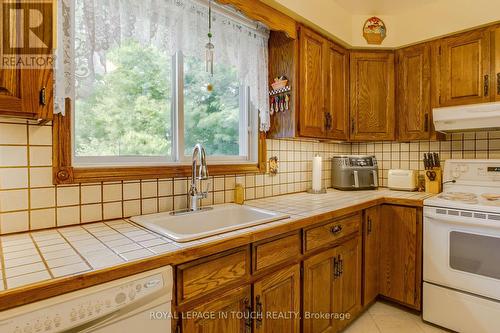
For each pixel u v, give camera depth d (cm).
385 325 189
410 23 220
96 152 130
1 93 79
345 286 174
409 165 254
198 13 148
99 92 130
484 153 217
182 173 152
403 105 228
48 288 66
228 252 107
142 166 138
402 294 201
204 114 173
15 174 105
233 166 179
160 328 83
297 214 145
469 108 187
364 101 230
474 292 168
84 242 97
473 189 206
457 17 199
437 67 210
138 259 81
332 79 212
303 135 189
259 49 185
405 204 198
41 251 88
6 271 72
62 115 111
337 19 211
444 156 235
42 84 87
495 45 185
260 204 175
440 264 181
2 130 103
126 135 140
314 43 197
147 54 146
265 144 200
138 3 124
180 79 157
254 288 117
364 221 192
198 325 97
